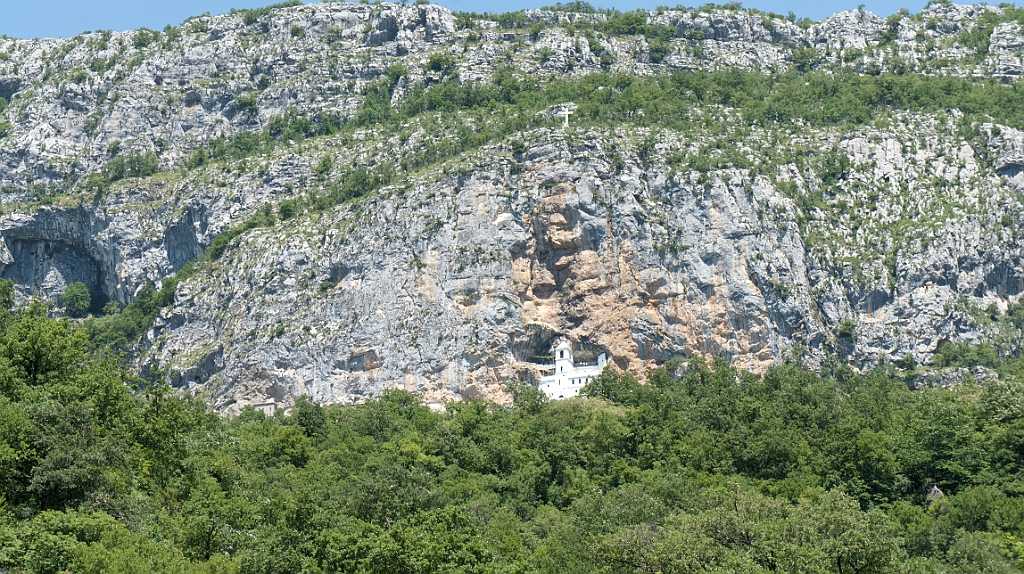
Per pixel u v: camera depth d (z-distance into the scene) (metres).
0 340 166.75
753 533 149.62
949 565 169.62
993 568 166.00
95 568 132.88
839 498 153.38
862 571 143.00
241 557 148.12
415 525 147.25
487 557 142.00
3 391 155.25
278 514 160.12
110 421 160.75
